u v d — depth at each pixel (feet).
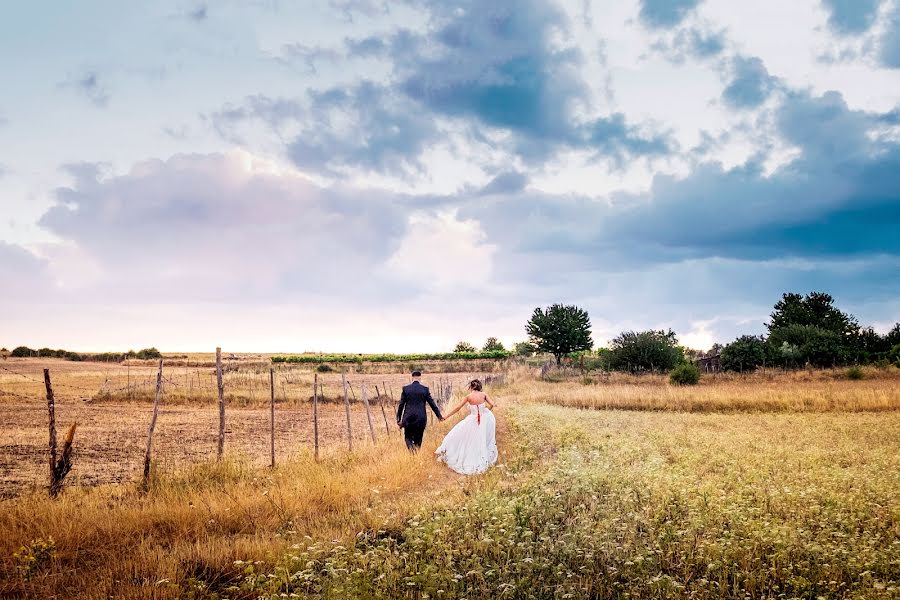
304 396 111.24
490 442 41.73
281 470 36.94
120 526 25.12
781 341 172.76
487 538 20.68
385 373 217.77
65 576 20.44
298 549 21.81
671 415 80.74
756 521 23.84
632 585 19.20
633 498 27.61
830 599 18.66
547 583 19.22
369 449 45.27
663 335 171.01
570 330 247.09
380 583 18.63
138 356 285.64
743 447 47.70
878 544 22.33
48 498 28.73
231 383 134.41
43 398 102.37
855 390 98.84
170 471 37.14
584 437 51.26
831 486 30.60
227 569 21.67
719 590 19.24
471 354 294.87
